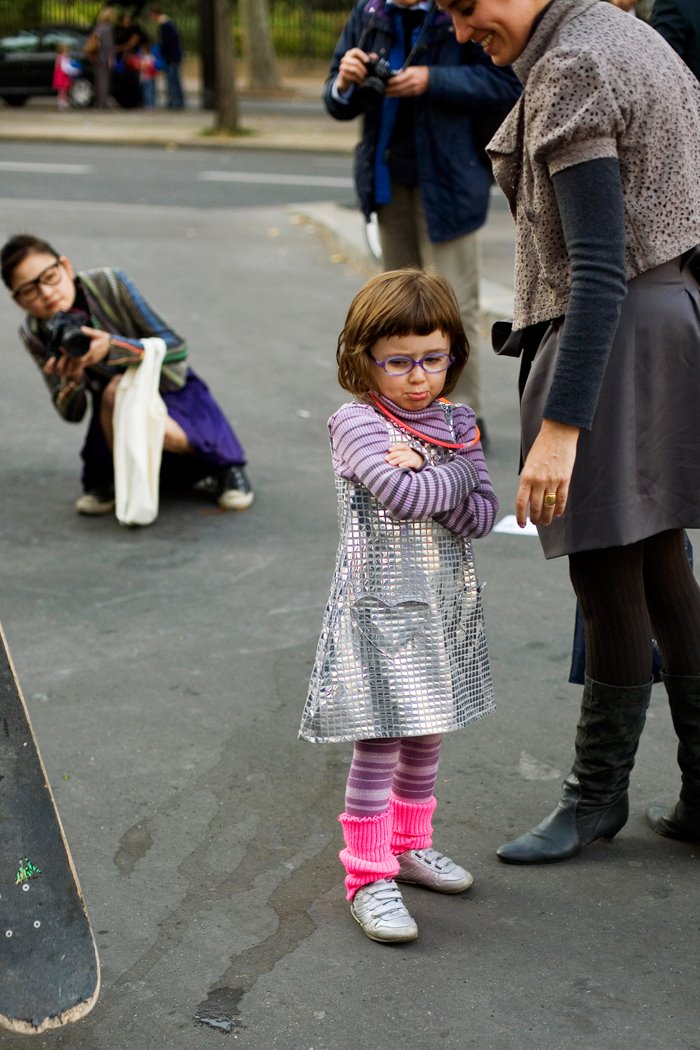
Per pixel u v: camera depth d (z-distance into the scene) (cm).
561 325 294
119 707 417
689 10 475
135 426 571
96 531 583
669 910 307
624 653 313
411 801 313
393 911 297
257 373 848
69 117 2769
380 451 286
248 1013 273
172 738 396
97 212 1520
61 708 416
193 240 1341
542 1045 261
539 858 327
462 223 629
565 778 363
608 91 270
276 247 1310
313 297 1085
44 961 245
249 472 661
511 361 866
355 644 288
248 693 426
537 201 286
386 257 665
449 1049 261
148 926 304
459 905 311
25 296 574
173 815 354
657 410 296
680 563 321
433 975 284
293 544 563
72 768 378
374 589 289
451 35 612
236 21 4356
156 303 1052
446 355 293
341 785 370
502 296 970
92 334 562
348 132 2606
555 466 282
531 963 288
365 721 287
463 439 301
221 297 1080
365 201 646
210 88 2984
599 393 291
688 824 332
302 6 4238
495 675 435
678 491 302
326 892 319
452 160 620
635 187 281
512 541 561
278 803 360
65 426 746
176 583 521
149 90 3003
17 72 2923
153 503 580
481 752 386
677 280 294
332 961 290
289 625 480
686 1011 271
